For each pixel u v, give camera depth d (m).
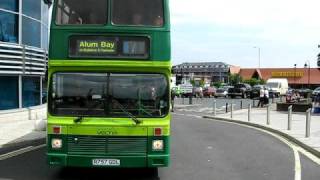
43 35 27.81
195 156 14.90
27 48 25.23
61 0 10.81
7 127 21.75
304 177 11.74
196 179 11.30
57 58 10.63
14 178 11.18
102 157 10.45
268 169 12.77
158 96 10.63
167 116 10.62
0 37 23.28
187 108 46.31
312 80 116.62
